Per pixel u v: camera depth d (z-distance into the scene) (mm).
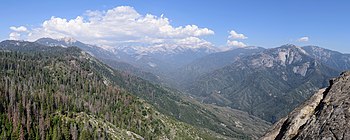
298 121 42594
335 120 35281
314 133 36406
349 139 32531
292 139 41000
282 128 45344
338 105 36594
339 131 33969
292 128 42188
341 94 38312
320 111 38562
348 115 34562
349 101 35938
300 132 40062
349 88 38375
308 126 38219
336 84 40938
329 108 37469
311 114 42406
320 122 36906
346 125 33906
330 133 34562
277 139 44344
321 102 41375
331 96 39531
